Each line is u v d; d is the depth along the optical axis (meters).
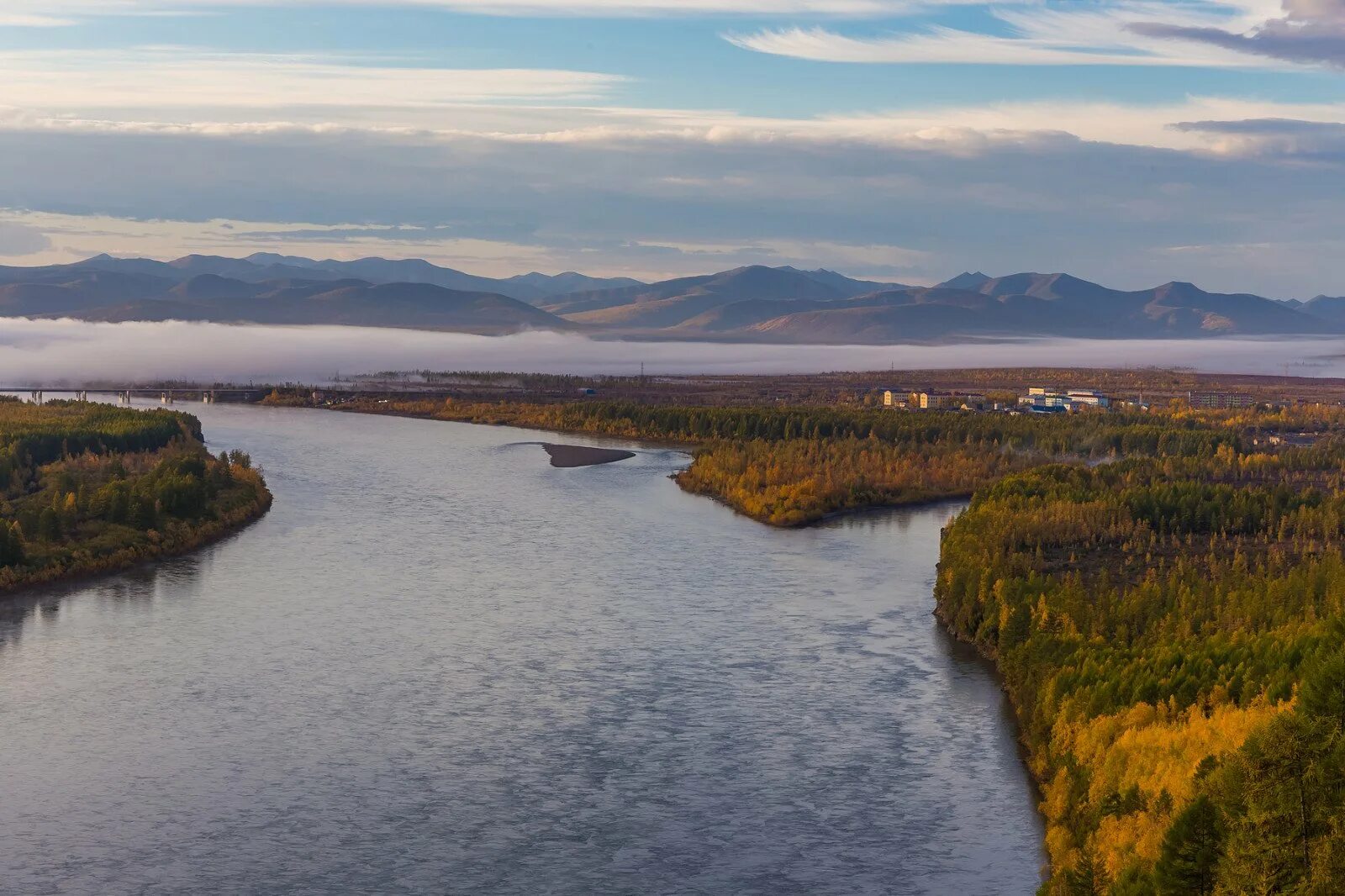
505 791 91.19
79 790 90.75
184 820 86.44
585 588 148.00
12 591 143.88
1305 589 115.06
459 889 78.00
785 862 81.38
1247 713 82.50
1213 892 60.25
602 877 79.62
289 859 81.50
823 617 134.50
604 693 110.25
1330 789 60.03
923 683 112.62
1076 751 86.50
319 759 96.38
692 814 87.69
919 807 88.56
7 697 108.81
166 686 111.88
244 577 153.12
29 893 76.94
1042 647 106.94
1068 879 70.75
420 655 121.00
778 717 104.62
